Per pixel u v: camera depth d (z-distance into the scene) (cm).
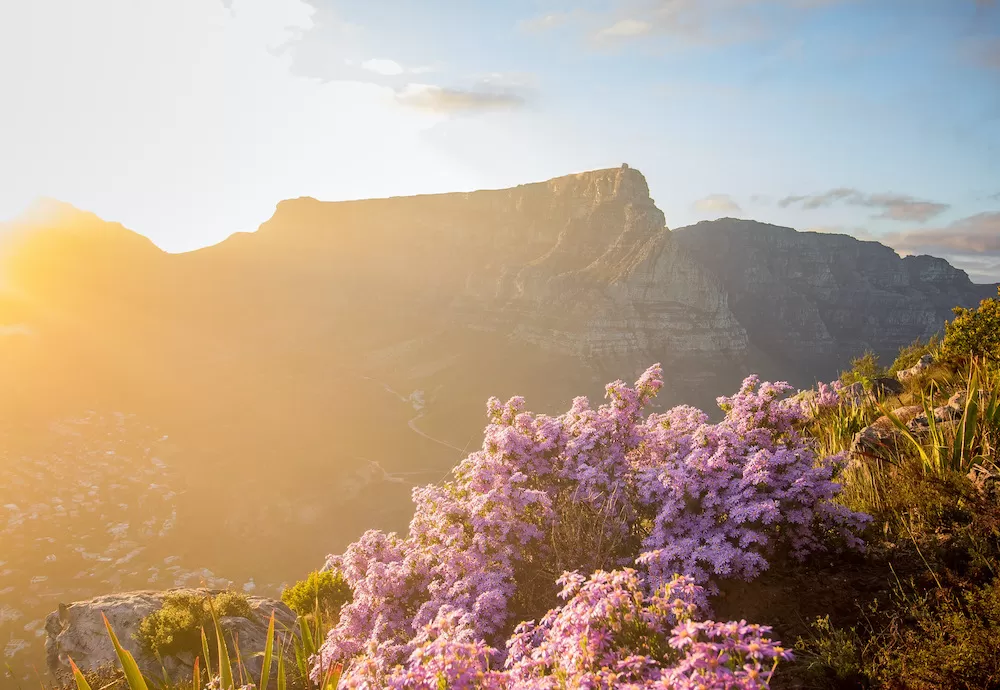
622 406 768
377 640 598
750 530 559
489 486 722
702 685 302
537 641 485
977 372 832
